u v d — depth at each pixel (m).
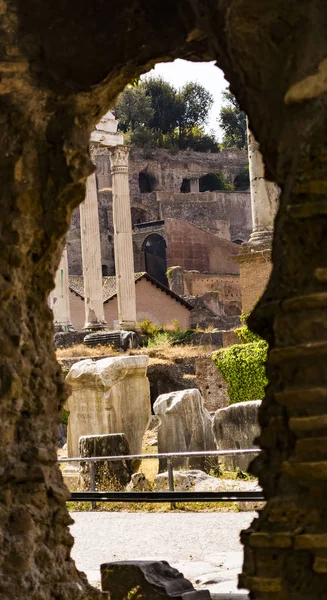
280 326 10.39
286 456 10.46
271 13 10.83
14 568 13.26
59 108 14.09
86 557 24.27
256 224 68.00
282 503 10.30
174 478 33.00
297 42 10.74
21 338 13.81
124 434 38.84
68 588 13.94
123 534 27.53
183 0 13.07
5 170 13.88
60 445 60.00
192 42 13.59
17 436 13.84
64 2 13.56
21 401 13.80
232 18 11.07
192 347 100.19
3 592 13.02
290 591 10.08
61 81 13.82
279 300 10.49
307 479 10.08
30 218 14.13
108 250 190.50
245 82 11.57
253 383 55.00
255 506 30.45
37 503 13.81
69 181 14.16
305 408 10.15
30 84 13.73
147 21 13.62
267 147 11.63
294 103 10.64
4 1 13.39
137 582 15.67
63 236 14.52
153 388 87.00
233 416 37.75
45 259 14.41
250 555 10.40
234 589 18.23
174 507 32.22
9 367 13.63
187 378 87.25
